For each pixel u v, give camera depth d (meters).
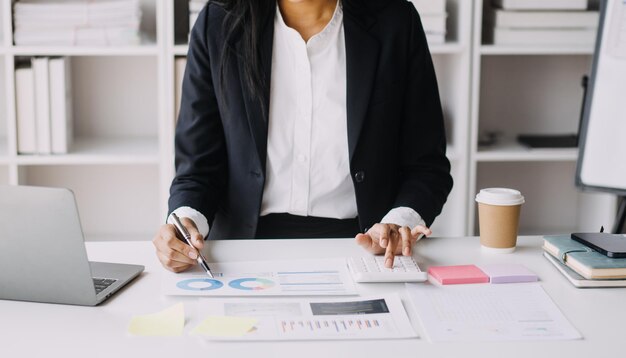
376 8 1.85
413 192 1.82
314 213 1.85
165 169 2.80
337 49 1.81
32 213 1.37
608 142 2.18
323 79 1.81
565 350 1.23
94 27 2.72
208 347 1.23
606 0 2.19
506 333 1.29
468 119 2.81
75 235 1.36
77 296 1.39
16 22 2.70
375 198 1.84
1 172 3.09
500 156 2.86
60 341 1.25
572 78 3.16
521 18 2.78
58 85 2.77
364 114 1.79
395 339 1.27
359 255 1.64
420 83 1.87
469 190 2.87
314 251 1.66
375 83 1.81
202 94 1.83
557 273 1.56
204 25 1.83
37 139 2.79
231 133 1.81
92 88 3.06
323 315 1.34
